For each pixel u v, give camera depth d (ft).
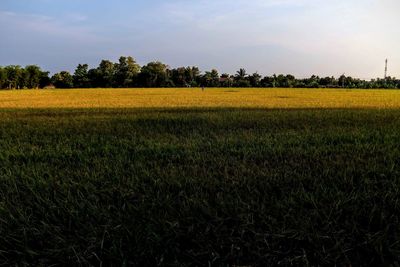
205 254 5.76
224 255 5.86
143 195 7.95
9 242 6.18
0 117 32.37
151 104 56.54
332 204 7.29
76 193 8.48
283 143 15.42
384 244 5.83
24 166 11.30
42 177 9.96
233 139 16.48
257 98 82.48
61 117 31.76
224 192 8.28
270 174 9.70
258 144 15.29
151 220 6.70
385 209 7.22
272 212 7.04
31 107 51.47
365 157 12.14
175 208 7.40
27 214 7.33
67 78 337.31
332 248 5.70
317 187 8.32
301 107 44.70
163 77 329.52
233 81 339.77
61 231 6.57
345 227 6.42
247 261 5.64
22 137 18.89
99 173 10.19
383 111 34.81
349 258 5.66
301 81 319.68
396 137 16.48
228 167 10.73
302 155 12.75
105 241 6.12
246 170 10.18
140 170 10.49
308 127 21.54
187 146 14.67
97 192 8.40
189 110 39.75
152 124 25.12
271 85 318.86
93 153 13.92
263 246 5.97
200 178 9.30
